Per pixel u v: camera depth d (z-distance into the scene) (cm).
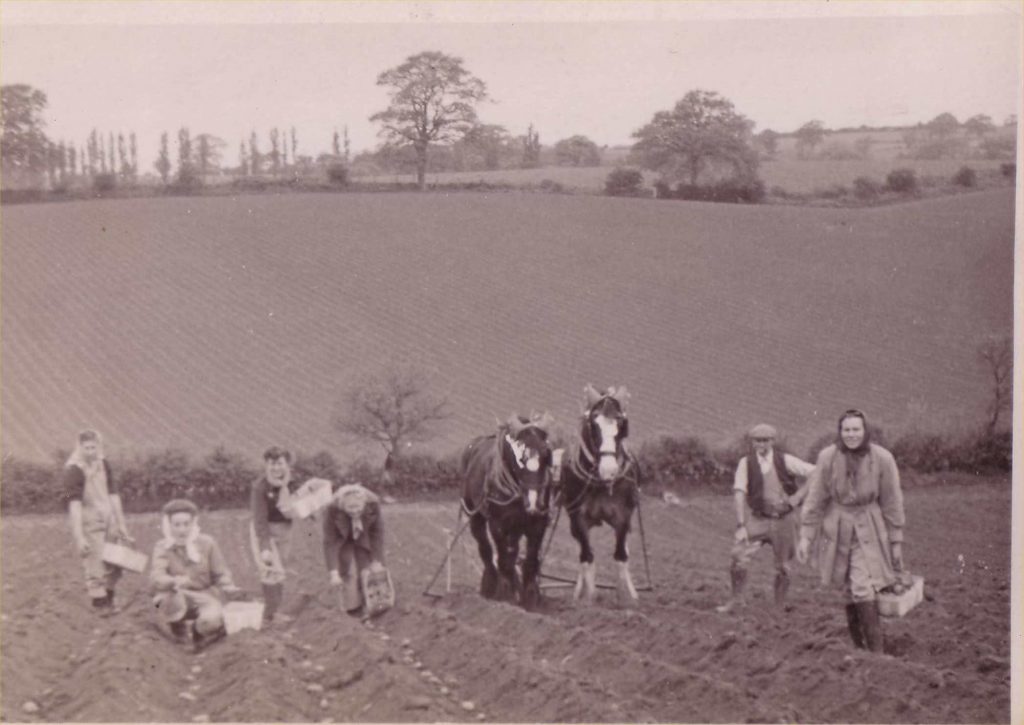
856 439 1001
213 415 1781
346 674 986
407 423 1773
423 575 1425
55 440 1766
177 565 1084
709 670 999
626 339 1828
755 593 1303
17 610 1238
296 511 1145
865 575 1002
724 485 1756
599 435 1200
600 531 1661
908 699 917
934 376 1761
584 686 953
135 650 1025
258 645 1016
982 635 1158
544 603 1257
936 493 1684
